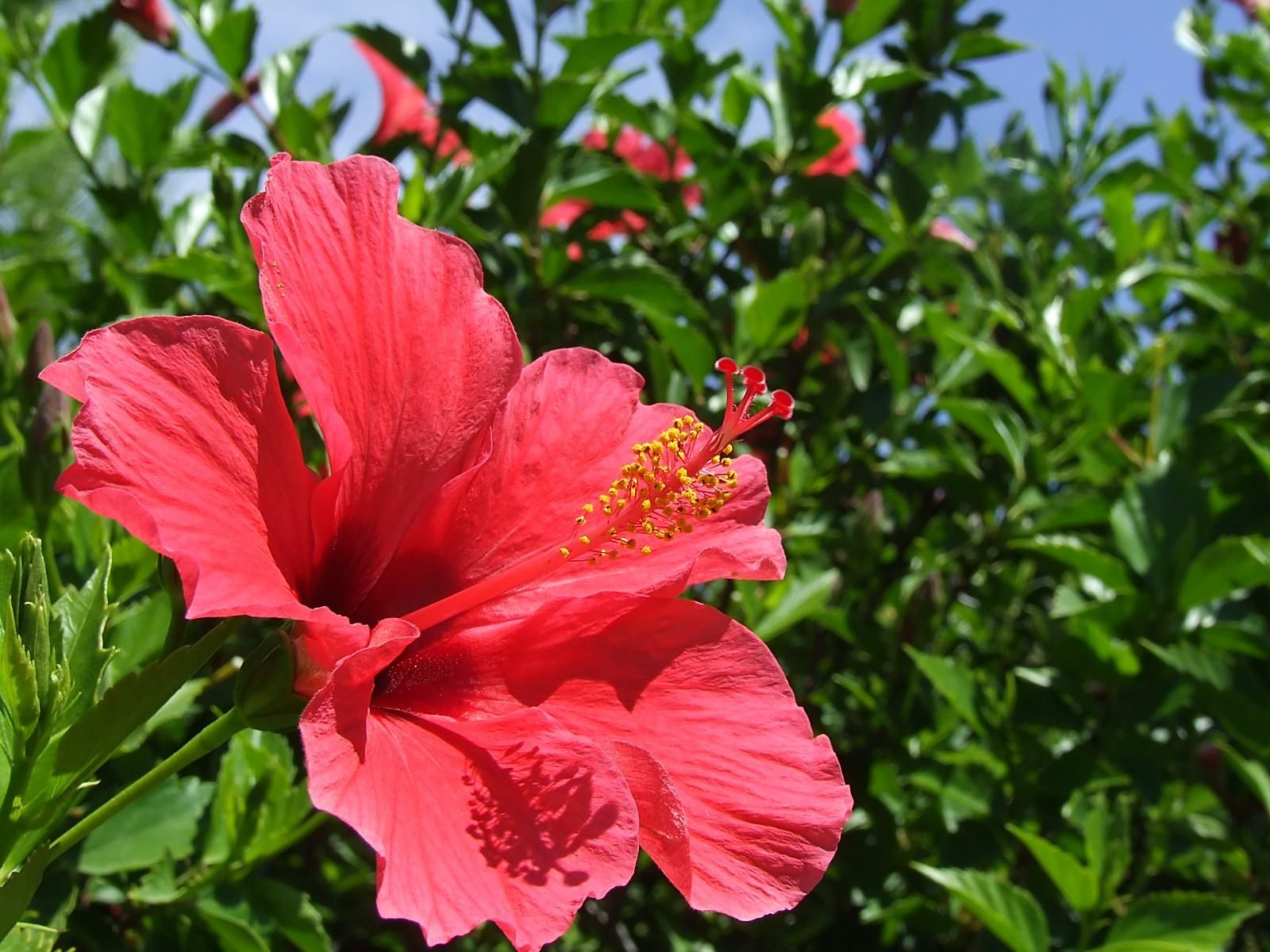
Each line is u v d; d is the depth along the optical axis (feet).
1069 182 2.18
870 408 1.69
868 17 1.79
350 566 0.88
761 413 0.87
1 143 1.91
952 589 1.69
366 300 0.86
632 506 0.87
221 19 1.65
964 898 1.21
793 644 1.73
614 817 0.76
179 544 0.72
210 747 0.79
